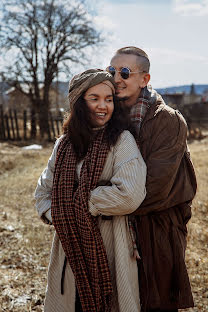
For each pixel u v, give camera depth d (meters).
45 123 19.05
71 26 20.47
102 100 1.94
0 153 11.84
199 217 4.80
